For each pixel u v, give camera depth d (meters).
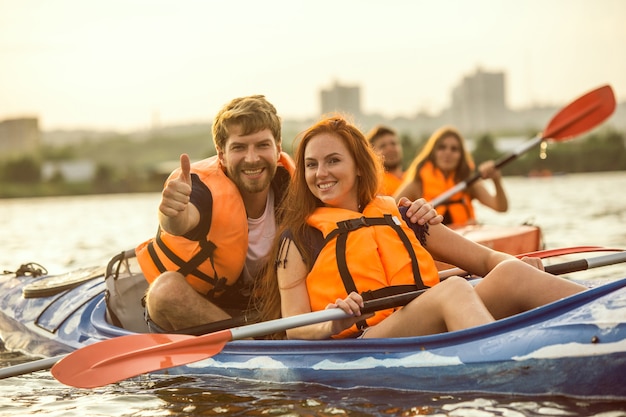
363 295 3.24
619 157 35.38
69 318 4.25
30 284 4.71
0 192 43.72
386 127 7.63
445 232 3.48
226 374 3.43
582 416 2.67
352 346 3.18
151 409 3.08
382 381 3.09
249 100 3.69
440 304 3.08
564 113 6.82
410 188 6.89
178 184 3.34
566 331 2.84
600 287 2.92
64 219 17.33
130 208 22.16
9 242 11.45
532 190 20.83
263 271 3.74
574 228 9.82
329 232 3.32
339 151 3.38
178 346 3.21
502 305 3.17
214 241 3.67
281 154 3.90
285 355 3.31
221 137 3.72
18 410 3.17
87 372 3.16
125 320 4.14
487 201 6.98
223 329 3.58
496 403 2.84
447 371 2.98
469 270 3.48
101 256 9.16
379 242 3.31
